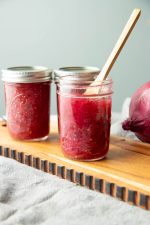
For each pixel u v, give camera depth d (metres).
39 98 0.61
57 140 0.64
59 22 1.25
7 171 0.54
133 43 1.26
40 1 1.22
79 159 0.55
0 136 0.66
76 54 1.28
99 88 0.54
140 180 0.50
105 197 0.48
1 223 0.42
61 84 0.55
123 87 1.31
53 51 1.27
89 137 0.54
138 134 0.62
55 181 0.52
